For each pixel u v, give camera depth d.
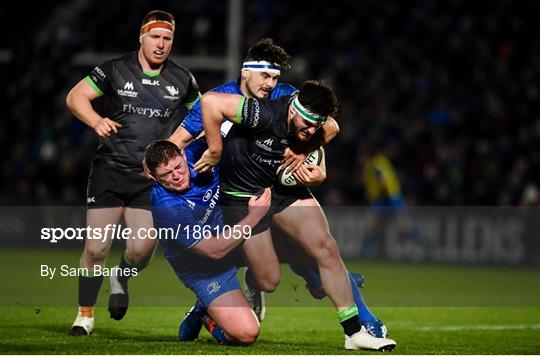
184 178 22.41
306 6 82.56
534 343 25.27
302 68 75.94
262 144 22.75
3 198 66.06
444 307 35.53
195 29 80.31
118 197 25.95
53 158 69.31
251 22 80.81
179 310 31.67
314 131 21.92
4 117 79.12
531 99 68.94
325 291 23.05
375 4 81.75
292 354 21.70
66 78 79.00
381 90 73.44
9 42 93.25
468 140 66.00
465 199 61.47
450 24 78.88
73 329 24.98
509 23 77.56
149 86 25.84
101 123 24.94
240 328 22.67
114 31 32.22
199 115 23.50
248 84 23.22
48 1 95.19
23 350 21.42
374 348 22.59
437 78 73.88
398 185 64.38
